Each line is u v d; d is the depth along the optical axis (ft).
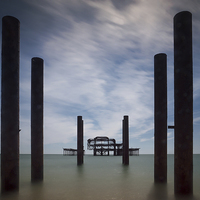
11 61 25.09
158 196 23.39
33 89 32.45
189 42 23.57
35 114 32.35
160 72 30.25
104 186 29.37
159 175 30.12
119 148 175.83
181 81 23.27
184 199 21.62
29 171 46.91
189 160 22.65
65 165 65.41
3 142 24.25
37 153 32.30
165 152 30.01
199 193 24.21
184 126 22.81
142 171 48.37
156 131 30.25
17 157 24.81
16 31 25.73
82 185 30.01
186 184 22.54
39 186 28.66
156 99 30.30
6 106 24.53
